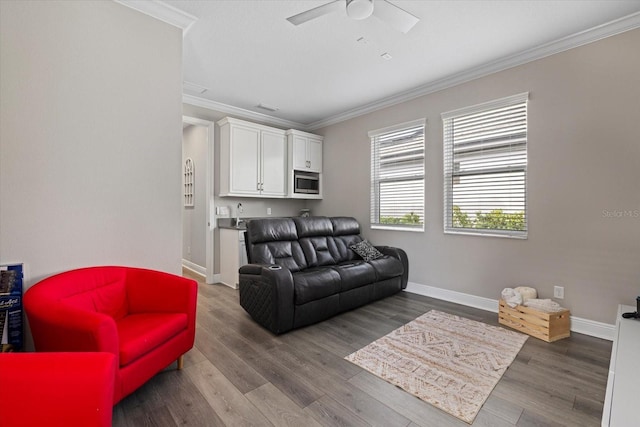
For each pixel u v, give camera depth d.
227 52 2.87
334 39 2.65
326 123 5.09
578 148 2.58
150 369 1.69
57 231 1.82
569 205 2.63
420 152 3.81
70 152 1.87
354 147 4.65
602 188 2.46
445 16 2.31
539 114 2.80
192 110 4.16
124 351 1.51
